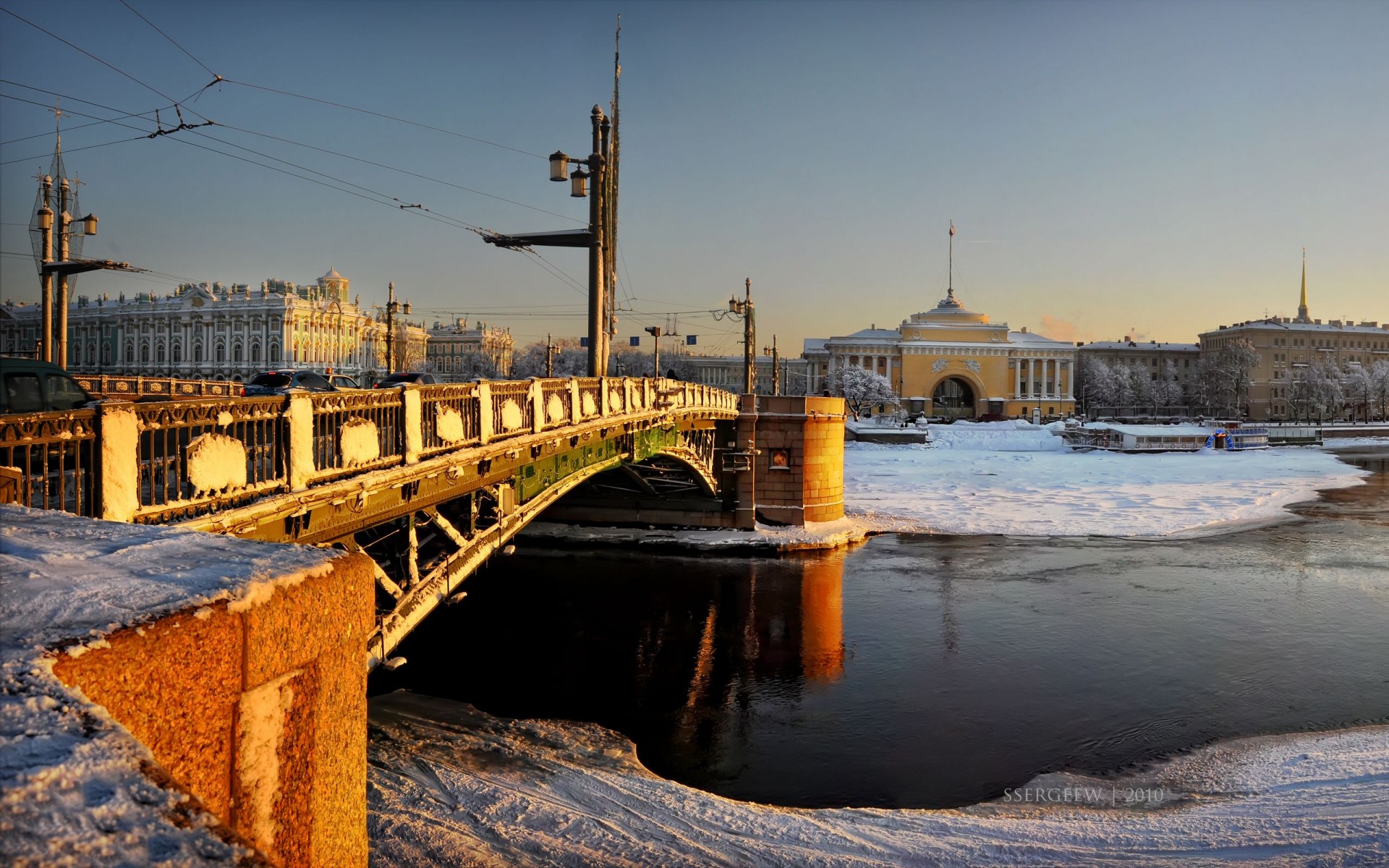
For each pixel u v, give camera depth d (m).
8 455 5.54
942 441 96.75
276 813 2.72
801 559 34.34
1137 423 132.50
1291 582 30.45
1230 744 16.30
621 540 35.72
